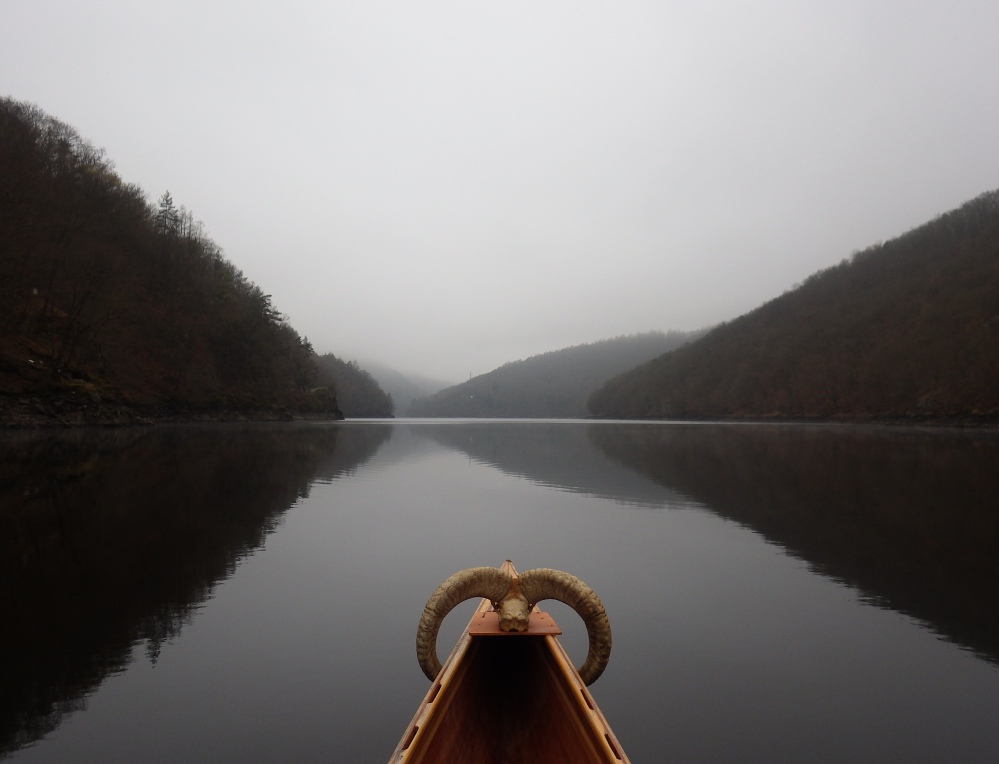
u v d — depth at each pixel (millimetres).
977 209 118000
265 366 77125
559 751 2975
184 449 24203
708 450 29234
